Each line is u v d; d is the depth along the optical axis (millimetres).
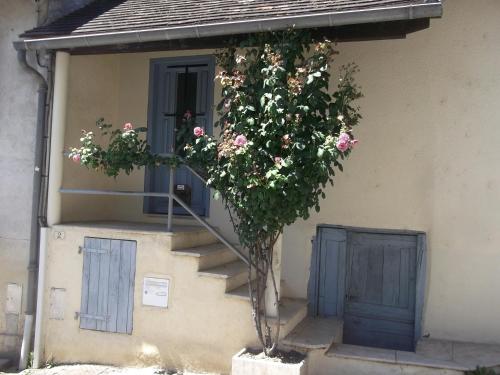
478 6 5570
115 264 5488
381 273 5895
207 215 6598
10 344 6246
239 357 4707
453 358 4883
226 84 4664
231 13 5145
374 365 4820
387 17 4328
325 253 6020
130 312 5398
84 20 6094
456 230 5586
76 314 5594
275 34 4770
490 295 5453
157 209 6953
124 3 6520
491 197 5492
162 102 6980
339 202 5992
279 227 4570
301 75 4461
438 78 5691
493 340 5414
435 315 5605
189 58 6801
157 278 5332
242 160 4379
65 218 6125
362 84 5945
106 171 5387
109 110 6898
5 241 6340
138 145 5371
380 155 5871
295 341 4910
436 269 5629
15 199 6332
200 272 5191
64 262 5680
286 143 4301
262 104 4410
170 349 5254
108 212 7020
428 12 4207
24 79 6355
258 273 4789
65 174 6105
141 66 7008
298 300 5953
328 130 4391
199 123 6785
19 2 6445
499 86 5500
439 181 5660
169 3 6125
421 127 5738
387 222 5832
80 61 6328
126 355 5398
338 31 4988
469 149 5574
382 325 5859
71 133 6207
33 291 6012
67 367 5473
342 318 5914
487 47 5539
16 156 6348
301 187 4281
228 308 5082
